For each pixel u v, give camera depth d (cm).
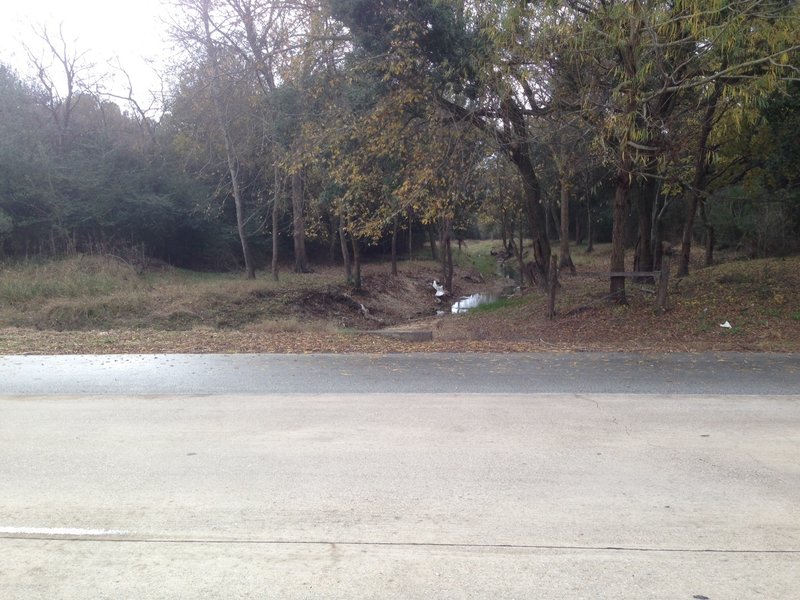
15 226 2767
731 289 1697
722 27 1130
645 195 2100
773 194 2545
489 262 6091
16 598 367
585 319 1594
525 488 525
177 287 2455
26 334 1437
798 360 1105
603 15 1263
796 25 1183
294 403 813
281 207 3077
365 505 491
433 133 1680
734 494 513
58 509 487
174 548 425
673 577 387
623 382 935
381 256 5191
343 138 1717
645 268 2114
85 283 2291
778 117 1923
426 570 395
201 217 3584
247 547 426
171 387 908
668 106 1609
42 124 3500
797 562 406
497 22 1393
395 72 1573
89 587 378
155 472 564
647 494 513
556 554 415
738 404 803
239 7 2344
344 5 1606
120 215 3186
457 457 600
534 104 1702
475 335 1543
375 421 725
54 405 807
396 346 1283
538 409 779
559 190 3725
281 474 558
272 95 2098
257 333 1524
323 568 398
